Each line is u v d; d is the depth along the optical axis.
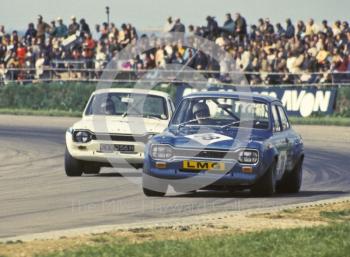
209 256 26.70
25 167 63.38
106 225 34.31
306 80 105.25
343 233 30.95
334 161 69.31
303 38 108.62
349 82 103.44
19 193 46.91
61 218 37.06
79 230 32.53
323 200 43.97
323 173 60.78
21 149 78.69
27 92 125.56
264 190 44.69
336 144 83.62
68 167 56.06
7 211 39.41
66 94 122.12
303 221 35.41
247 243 28.80
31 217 37.38
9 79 128.88
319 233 30.92
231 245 28.44
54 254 26.73
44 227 34.50
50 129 100.56
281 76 107.06
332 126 99.12
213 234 31.62
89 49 121.38
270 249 28.02
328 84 103.50
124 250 27.34
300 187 51.72
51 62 124.62
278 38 112.12
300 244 28.80
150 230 32.38
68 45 123.69
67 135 56.09
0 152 76.31
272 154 44.41
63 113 119.06
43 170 60.88
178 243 28.70
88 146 55.16
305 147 81.19
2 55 130.00
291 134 49.16
